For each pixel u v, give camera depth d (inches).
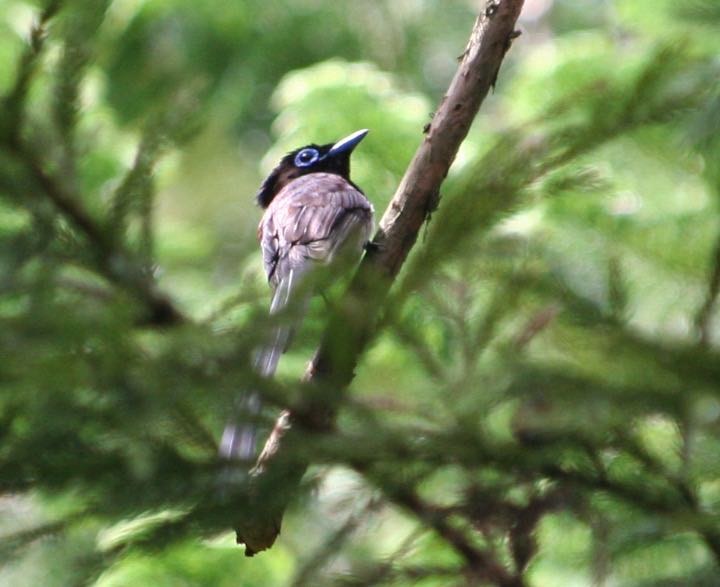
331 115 612.4
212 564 411.5
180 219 912.3
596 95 187.9
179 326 169.2
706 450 179.2
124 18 792.9
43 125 190.1
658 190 481.1
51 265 179.9
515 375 157.8
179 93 202.8
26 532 179.2
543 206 435.5
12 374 153.6
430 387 172.6
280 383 167.9
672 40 185.8
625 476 186.7
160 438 172.1
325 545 193.6
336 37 860.0
